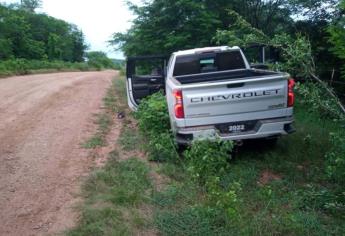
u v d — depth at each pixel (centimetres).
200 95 584
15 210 477
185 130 594
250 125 603
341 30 464
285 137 762
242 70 745
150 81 967
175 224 425
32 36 5512
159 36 1346
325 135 768
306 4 1146
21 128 889
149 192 515
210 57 801
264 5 1348
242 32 949
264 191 504
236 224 416
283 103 602
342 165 499
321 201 480
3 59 3622
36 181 565
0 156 679
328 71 973
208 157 534
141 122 803
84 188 532
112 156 672
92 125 931
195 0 1294
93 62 5822
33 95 1458
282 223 426
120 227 423
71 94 1533
